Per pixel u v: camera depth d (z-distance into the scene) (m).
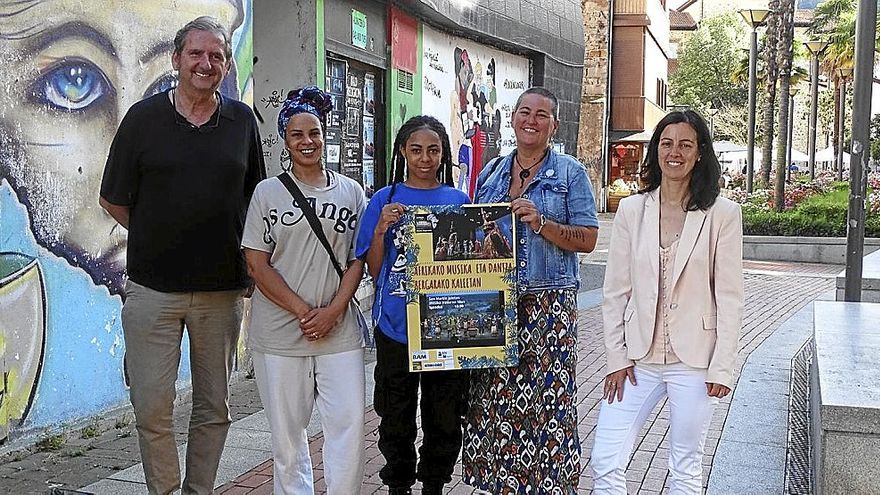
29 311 5.65
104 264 6.28
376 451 5.83
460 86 13.58
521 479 4.41
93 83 6.13
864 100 7.86
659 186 4.10
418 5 11.28
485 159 14.77
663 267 4.00
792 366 8.19
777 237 19.89
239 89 7.78
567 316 4.39
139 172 4.34
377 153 11.12
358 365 4.41
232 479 5.26
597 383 7.79
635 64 34.56
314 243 4.32
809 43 33.66
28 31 5.60
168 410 4.44
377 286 4.52
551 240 4.31
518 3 14.86
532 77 16.52
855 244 7.98
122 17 6.39
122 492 5.07
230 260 4.46
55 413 5.89
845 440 3.88
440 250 4.26
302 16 9.15
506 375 4.39
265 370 4.39
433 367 4.26
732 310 3.89
